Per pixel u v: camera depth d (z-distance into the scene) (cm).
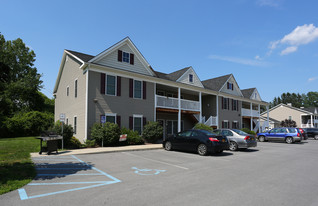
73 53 1741
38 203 425
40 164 833
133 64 1759
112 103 1583
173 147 1273
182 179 627
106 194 484
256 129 3353
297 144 1928
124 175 670
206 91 2384
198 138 1148
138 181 600
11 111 2772
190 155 1122
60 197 461
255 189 534
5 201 436
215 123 2472
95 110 1488
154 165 841
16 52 3300
